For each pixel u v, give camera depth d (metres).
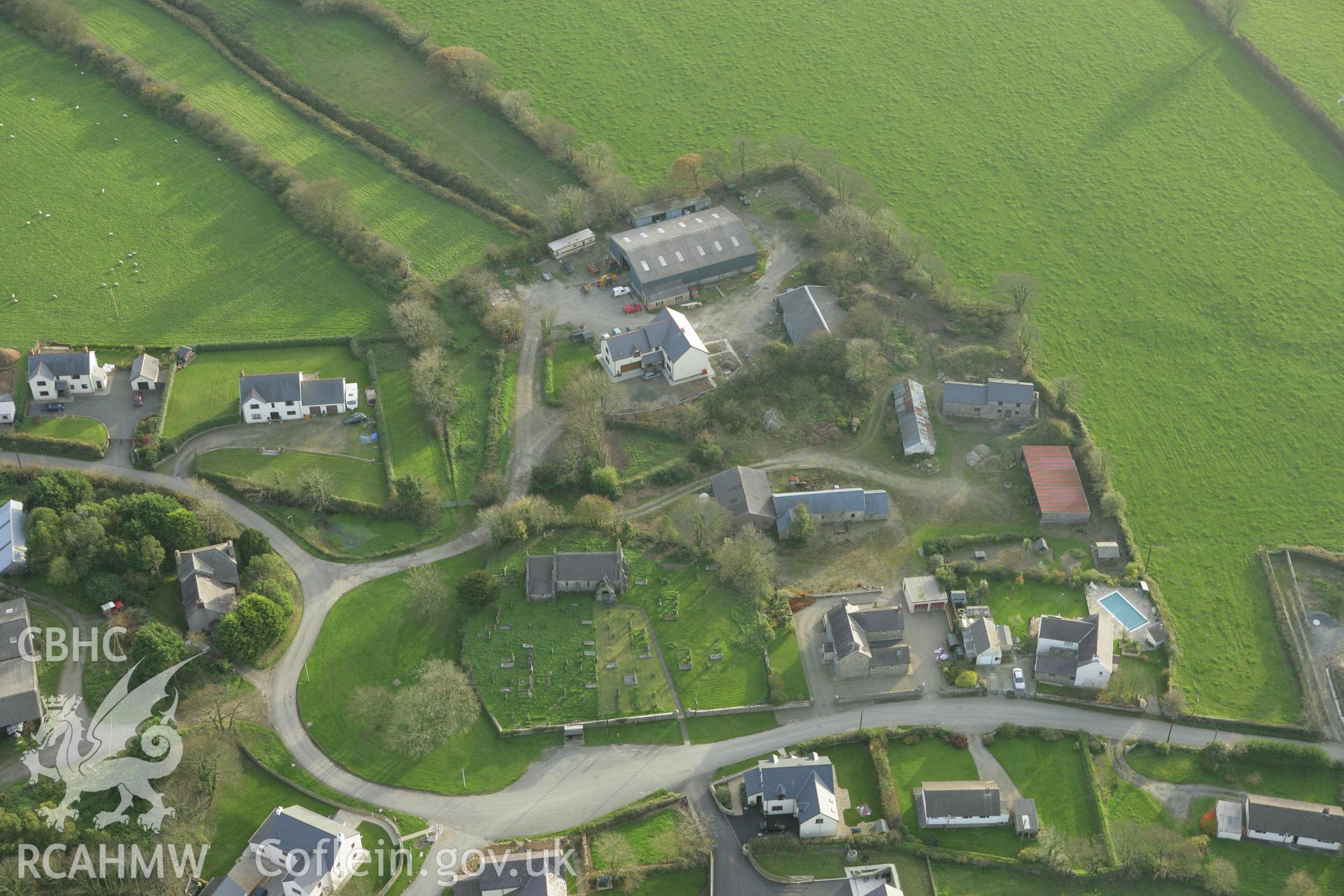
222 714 184.75
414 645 198.38
